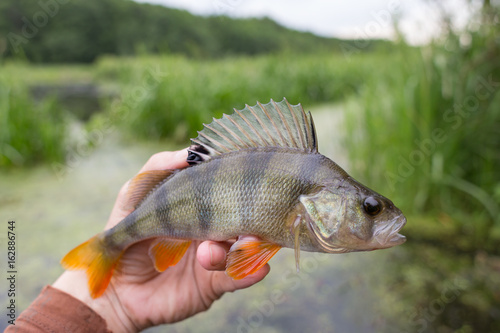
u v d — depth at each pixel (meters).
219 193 0.21
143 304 0.25
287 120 0.22
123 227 0.24
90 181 0.76
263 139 0.22
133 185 0.24
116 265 0.24
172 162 0.24
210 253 0.20
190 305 0.25
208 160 0.22
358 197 0.20
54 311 0.22
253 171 0.21
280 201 0.21
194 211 0.22
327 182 0.20
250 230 0.21
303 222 0.20
